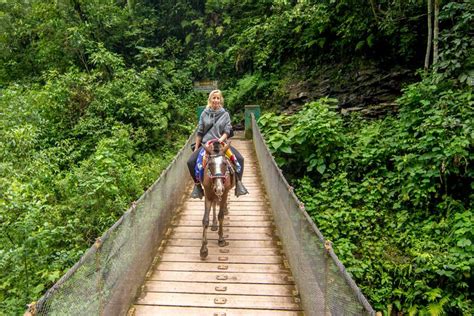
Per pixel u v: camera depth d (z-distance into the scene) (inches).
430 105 277.3
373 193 282.7
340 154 328.5
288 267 187.8
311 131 331.0
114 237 132.0
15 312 154.1
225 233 228.5
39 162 281.4
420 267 216.8
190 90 630.5
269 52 551.2
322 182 321.4
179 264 191.3
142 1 711.1
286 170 346.0
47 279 169.6
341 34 453.4
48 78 479.5
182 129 510.6
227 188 191.2
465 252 209.9
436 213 251.9
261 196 297.4
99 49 531.2
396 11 378.9
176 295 164.7
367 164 305.6
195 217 255.9
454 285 205.8
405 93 302.2
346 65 454.6
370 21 414.3
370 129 345.1
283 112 490.6
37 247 179.8
